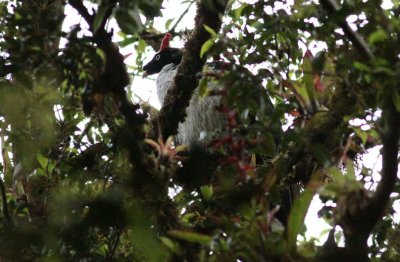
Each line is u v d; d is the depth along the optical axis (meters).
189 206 8.01
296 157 7.18
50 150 7.55
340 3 6.63
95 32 6.44
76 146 7.63
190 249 6.62
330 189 6.11
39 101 7.21
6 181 8.20
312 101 6.62
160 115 8.76
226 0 7.89
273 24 6.66
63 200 6.96
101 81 6.46
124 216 6.86
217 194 7.18
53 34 6.25
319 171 6.53
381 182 6.05
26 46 6.16
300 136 6.39
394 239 7.55
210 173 8.60
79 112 7.98
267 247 5.70
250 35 7.20
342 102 6.70
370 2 6.28
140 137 7.10
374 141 6.86
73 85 6.33
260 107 6.32
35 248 6.90
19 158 7.65
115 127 7.09
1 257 6.73
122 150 7.24
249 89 6.33
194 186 8.61
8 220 6.91
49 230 6.80
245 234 5.72
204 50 6.97
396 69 5.67
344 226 6.32
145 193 7.07
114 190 7.00
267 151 6.53
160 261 6.86
